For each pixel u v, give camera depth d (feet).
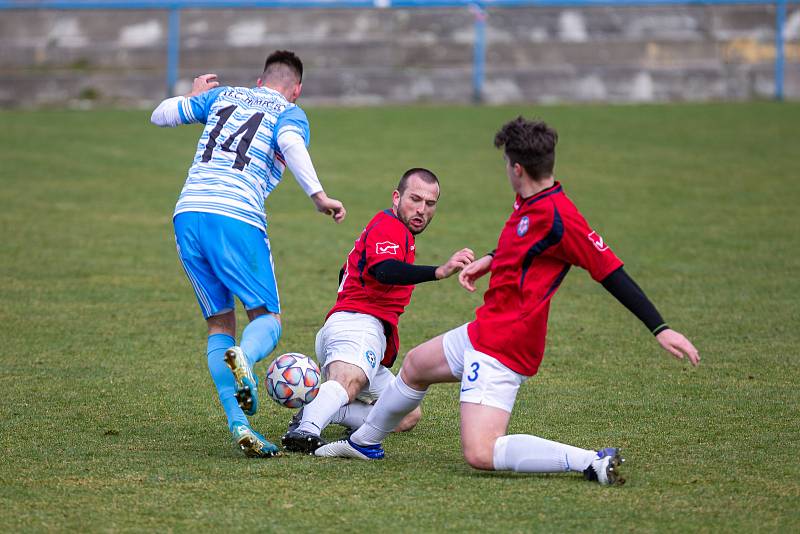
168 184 153.69
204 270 56.44
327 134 193.88
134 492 46.80
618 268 47.70
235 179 56.44
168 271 105.60
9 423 58.85
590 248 47.47
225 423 59.88
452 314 89.81
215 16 248.93
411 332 83.56
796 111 215.10
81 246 116.06
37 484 47.88
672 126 199.72
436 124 204.95
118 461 51.80
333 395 55.01
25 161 168.25
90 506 44.91
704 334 81.61
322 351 58.95
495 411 49.44
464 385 49.96
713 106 224.74
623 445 55.16
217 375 54.85
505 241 49.47
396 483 48.55
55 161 168.96
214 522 43.06
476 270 51.13
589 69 237.25
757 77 237.25
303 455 53.78
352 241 120.57
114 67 243.40
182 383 68.44
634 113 215.92
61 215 132.16
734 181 152.05
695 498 46.19
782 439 55.98
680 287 97.55
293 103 61.00
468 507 44.98
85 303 91.86
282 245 118.62
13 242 117.08
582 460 48.16
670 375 70.38
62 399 64.13
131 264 108.27
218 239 55.57
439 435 58.75
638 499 46.03
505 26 248.93
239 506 45.01
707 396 65.16
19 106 231.91
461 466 52.01
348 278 59.11
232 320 58.23
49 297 93.66
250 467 51.01
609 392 66.28
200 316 88.12
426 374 51.72
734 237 119.24
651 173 158.30
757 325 84.28
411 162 168.66
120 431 57.67
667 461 52.13
